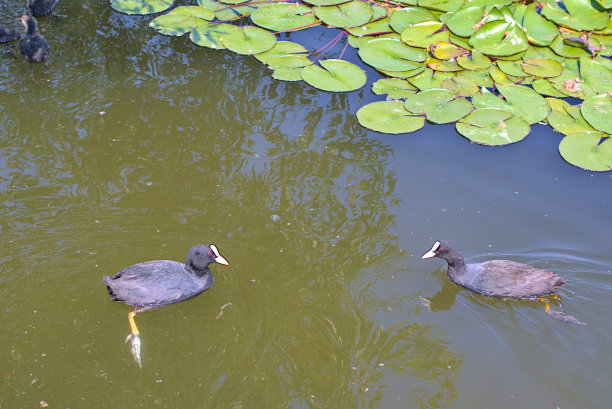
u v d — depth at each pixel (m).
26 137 9.03
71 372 6.14
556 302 7.17
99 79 10.32
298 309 6.90
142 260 7.34
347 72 10.29
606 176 8.56
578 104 9.61
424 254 7.46
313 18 11.70
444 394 6.09
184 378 6.16
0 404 5.77
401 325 6.83
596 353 6.53
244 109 9.75
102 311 6.80
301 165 8.78
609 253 7.55
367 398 6.02
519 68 10.24
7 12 12.25
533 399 6.06
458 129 9.18
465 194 8.38
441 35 10.95
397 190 8.45
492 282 7.28
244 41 11.05
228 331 6.69
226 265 7.27
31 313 6.67
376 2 12.19
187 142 9.06
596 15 11.14
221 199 8.20
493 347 6.63
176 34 11.38
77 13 12.16
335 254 7.56
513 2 11.57
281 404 5.91
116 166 8.59
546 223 7.95
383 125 9.27
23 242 7.40
